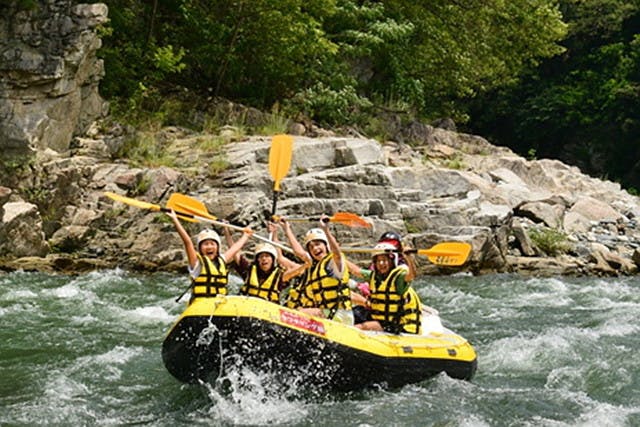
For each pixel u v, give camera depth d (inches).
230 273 721.6
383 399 369.4
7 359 435.5
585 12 2047.2
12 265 680.4
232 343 354.9
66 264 693.9
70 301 573.6
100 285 631.8
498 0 1279.5
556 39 1381.6
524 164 1123.3
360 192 813.2
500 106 2092.8
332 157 863.1
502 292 685.9
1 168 762.2
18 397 374.6
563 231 956.0
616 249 929.5
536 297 661.3
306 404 362.9
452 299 647.8
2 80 784.9
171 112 974.4
